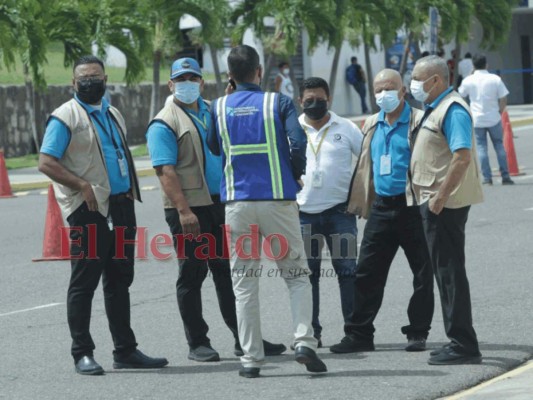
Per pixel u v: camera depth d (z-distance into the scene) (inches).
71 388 605.9
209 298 860.6
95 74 636.7
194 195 660.7
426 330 670.5
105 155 639.8
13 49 2049.7
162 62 2400.3
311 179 698.8
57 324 796.0
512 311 762.8
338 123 705.6
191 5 2255.2
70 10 2124.8
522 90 3806.6
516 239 1071.0
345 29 2514.8
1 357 693.3
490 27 2918.3
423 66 613.6
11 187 1791.3
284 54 2361.0
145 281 949.8
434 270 623.8
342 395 567.2
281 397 568.1
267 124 602.5
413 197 628.4
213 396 576.4
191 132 658.2
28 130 2365.9
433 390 571.5
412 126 647.1
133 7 2206.0
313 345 606.5
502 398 542.3
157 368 649.0
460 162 599.2
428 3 2714.1
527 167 1729.8
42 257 1103.6
